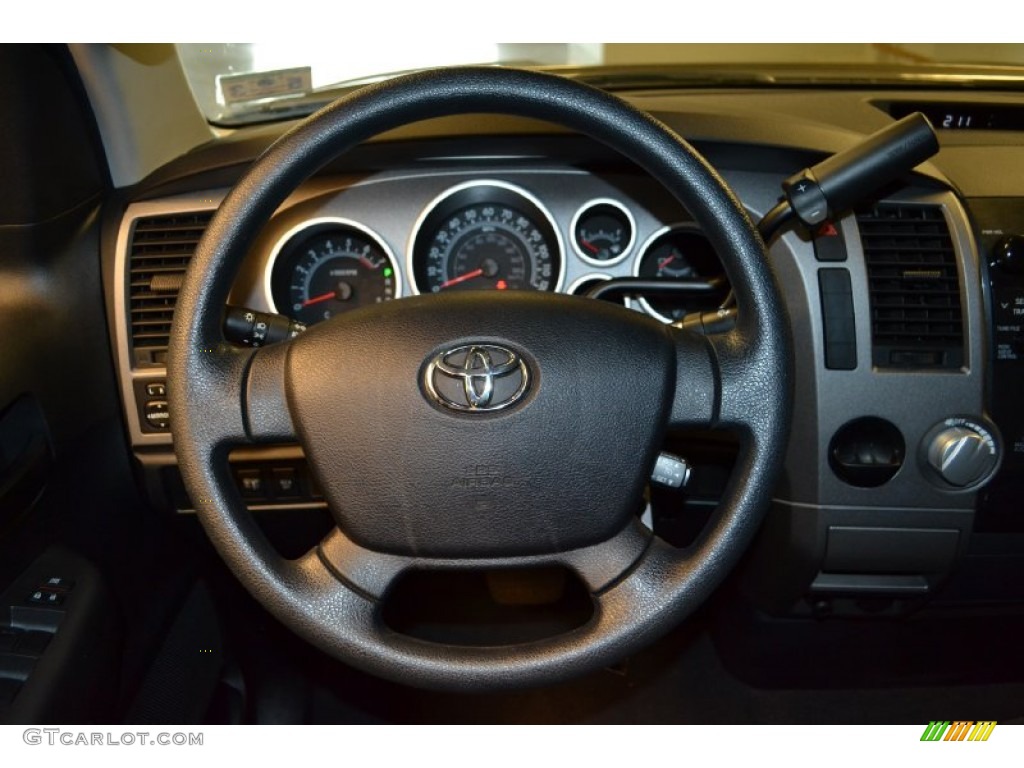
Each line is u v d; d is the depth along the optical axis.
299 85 1.20
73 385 1.02
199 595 1.25
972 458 0.97
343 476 0.69
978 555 1.13
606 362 0.68
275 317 0.75
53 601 0.91
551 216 1.02
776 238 0.98
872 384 0.98
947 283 0.99
